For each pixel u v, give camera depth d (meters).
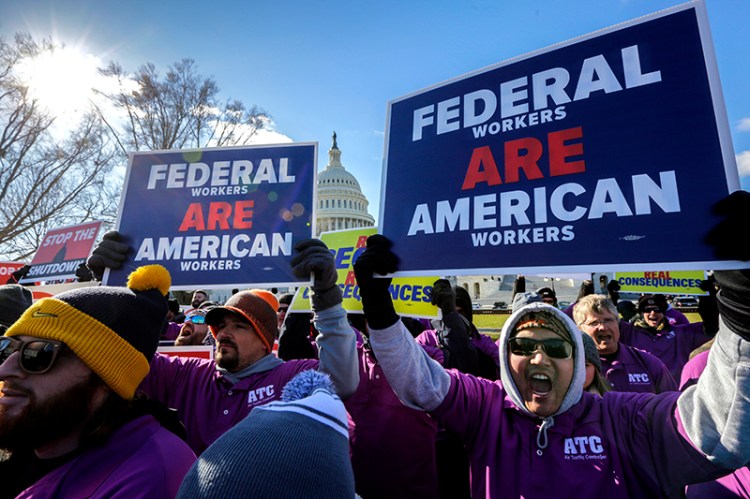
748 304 1.11
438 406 1.72
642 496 1.36
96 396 1.16
